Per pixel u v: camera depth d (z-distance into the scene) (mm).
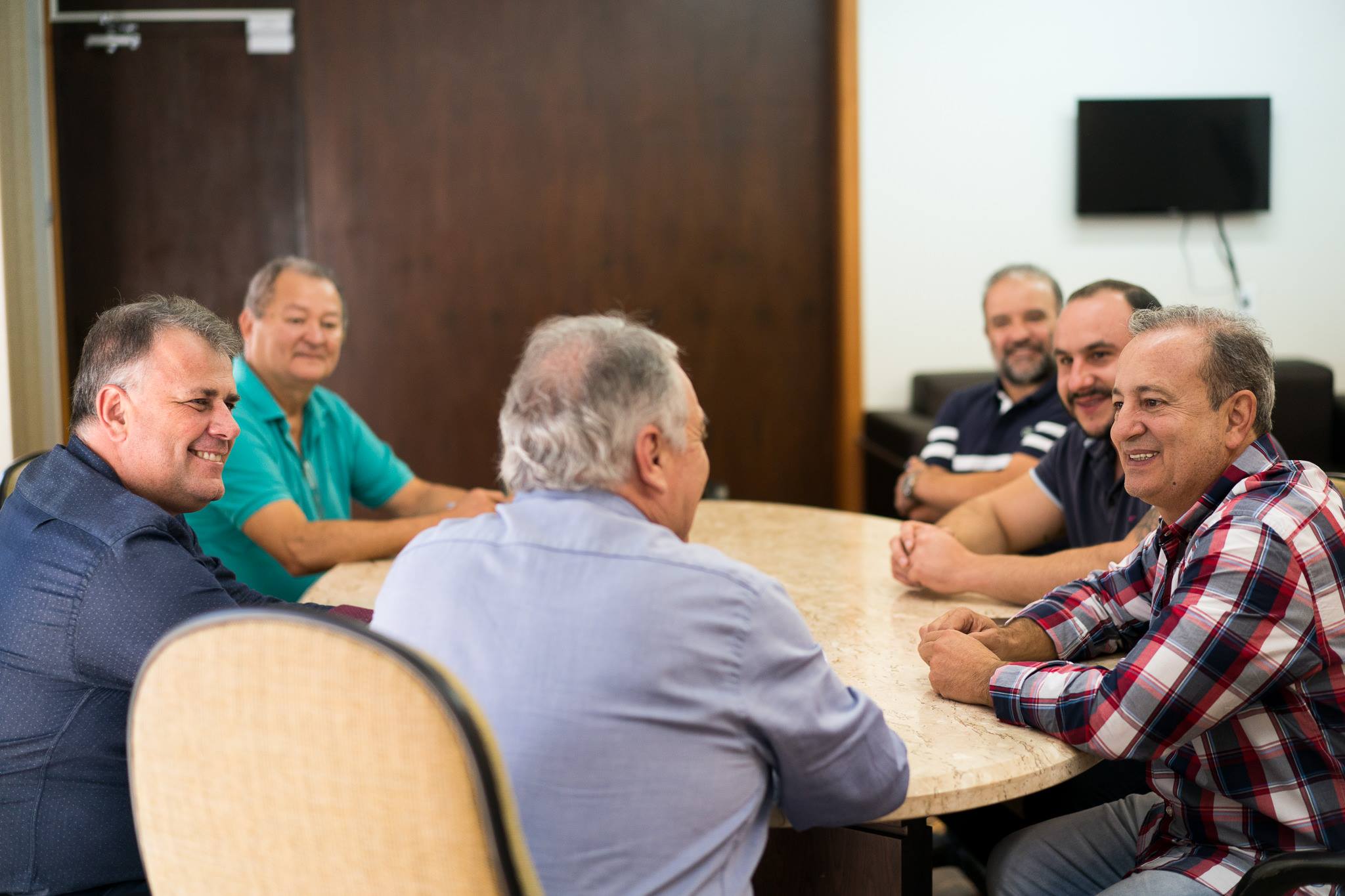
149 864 894
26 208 3805
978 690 1271
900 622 1607
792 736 943
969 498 2594
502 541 971
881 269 4801
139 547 1208
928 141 4758
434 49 4473
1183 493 1284
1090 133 4754
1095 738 1134
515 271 4602
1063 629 1421
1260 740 1189
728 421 4742
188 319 1372
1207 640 1116
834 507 4820
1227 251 4938
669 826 906
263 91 4469
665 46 4535
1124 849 1418
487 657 917
